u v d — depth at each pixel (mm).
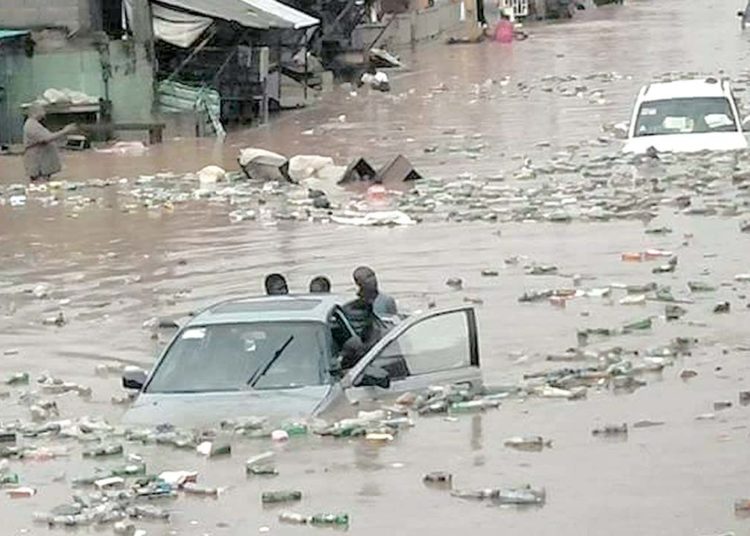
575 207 44781
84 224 47500
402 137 67750
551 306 32500
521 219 43594
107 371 29297
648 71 94188
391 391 24891
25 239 45312
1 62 70250
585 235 40500
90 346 31516
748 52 104438
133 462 22234
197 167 60656
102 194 53812
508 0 152875
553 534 18375
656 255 37031
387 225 44125
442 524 18938
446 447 22312
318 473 21281
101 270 39969
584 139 62000
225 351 24922
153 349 31016
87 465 22359
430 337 25906
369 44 111000
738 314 30672
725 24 136375
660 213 43031
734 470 20562
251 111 77750
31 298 36906
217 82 75625
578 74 94875
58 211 50375
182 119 71688
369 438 22688
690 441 22094
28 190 55312
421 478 20859
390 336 25250
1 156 66625
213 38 76250
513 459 21594
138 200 51844
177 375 24828
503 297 33656
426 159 59156
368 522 19172
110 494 20859
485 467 21266
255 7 78688
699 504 19203
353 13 102062
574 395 25062
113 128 68375
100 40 70562
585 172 51344
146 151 66562
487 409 24422
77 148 67250
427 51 122438
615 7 177375
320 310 25469
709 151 51375
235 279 37531
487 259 38031
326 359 24531
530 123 70188
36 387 28125
